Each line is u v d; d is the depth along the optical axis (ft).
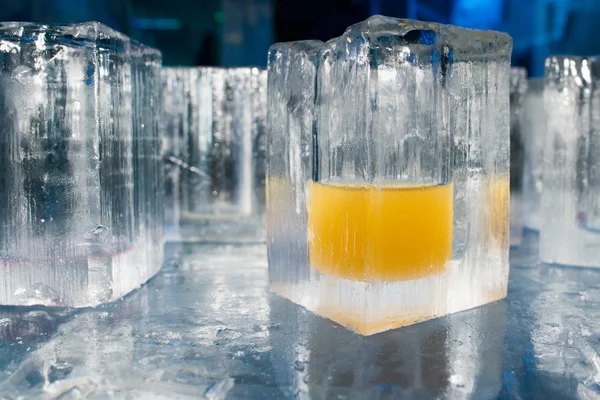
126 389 0.56
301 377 0.58
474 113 0.73
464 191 0.73
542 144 1.02
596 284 0.84
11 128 0.72
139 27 1.83
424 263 0.69
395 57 0.64
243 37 1.85
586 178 0.89
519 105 1.02
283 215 0.77
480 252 0.75
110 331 0.68
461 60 0.71
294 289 0.76
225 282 0.85
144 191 0.84
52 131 0.72
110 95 0.75
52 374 0.59
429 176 0.68
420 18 1.69
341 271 0.69
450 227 0.71
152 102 0.87
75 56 0.71
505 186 0.77
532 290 0.81
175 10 1.82
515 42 1.66
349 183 0.67
